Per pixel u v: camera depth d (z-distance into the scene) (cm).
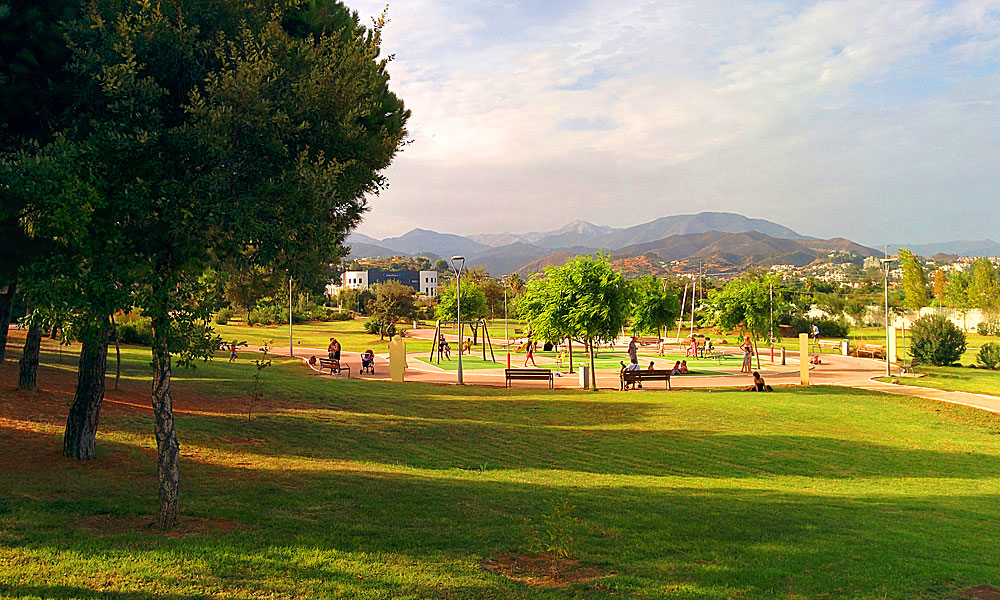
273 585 623
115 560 657
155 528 781
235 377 2805
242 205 765
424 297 12975
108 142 762
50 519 780
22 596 558
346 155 929
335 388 2686
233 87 762
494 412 2273
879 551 817
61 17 1014
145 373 2636
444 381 3409
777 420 2225
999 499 1278
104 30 822
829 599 645
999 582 707
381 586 636
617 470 1501
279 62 854
